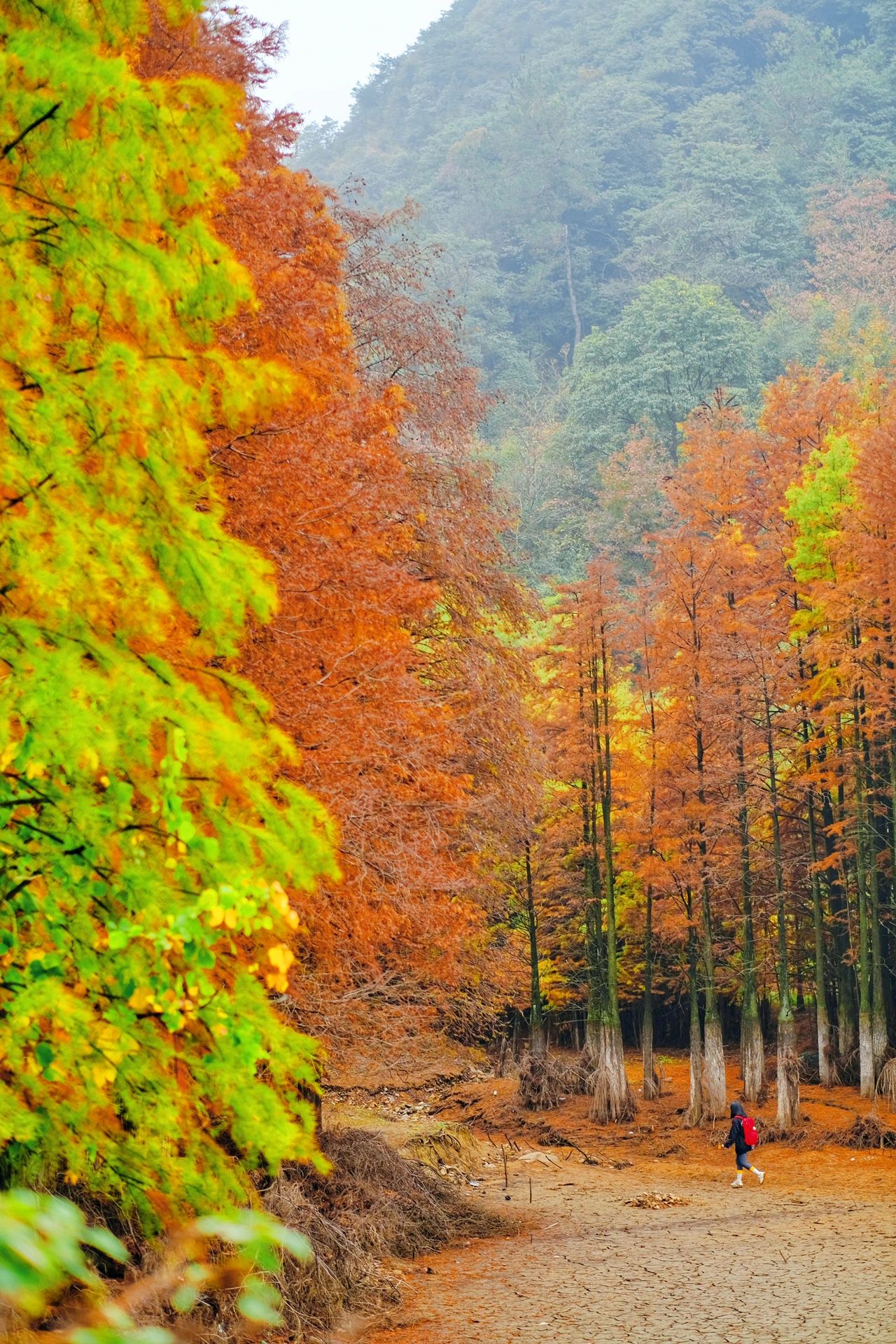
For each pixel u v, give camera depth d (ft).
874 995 107.86
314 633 35.12
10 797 16.44
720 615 111.86
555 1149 97.40
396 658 37.86
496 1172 83.30
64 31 16.83
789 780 110.73
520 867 118.01
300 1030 39.42
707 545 109.91
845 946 126.93
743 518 130.21
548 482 286.66
